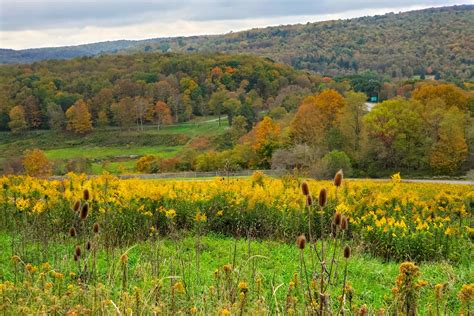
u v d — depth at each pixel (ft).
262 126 162.61
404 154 149.07
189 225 40.57
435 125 148.05
